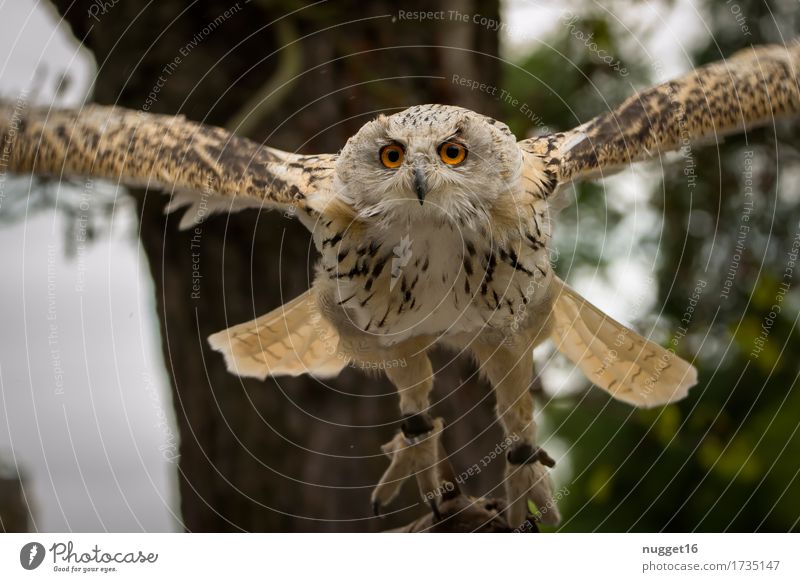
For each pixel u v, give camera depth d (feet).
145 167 7.97
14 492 8.40
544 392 8.96
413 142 7.60
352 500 8.99
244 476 9.02
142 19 8.78
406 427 8.00
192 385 9.06
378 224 7.70
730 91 8.11
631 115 8.01
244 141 8.05
